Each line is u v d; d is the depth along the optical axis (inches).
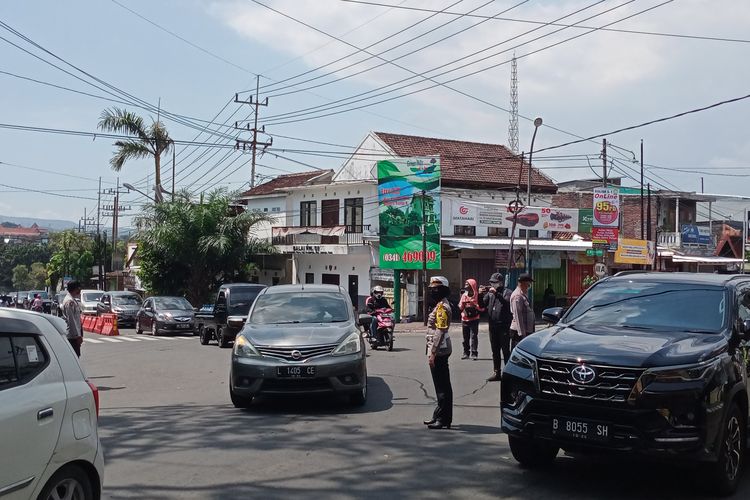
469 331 669.9
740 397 258.8
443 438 326.3
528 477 261.9
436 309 348.5
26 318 192.1
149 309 1168.8
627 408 228.1
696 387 227.5
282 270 1660.9
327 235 1438.2
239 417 380.8
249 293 874.1
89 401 199.6
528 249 1171.9
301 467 276.4
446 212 1294.3
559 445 241.4
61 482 186.7
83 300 1552.7
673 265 1611.7
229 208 1592.0
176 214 1535.4
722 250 1701.5
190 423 365.7
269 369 380.5
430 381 518.9
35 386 181.9
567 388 238.7
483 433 337.4
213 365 657.6
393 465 279.0
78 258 2731.3
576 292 1418.6
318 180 1573.6
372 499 236.4
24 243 4586.6
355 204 1465.3
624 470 272.4
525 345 264.2
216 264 1551.4
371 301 786.2
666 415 225.3
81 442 193.0
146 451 304.7
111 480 260.1
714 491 239.3
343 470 271.9
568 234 1403.8
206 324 911.0
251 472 269.6
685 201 1781.5
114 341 1001.5
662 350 239.5
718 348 247.1
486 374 555.2
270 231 1713.8
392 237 1253.1
